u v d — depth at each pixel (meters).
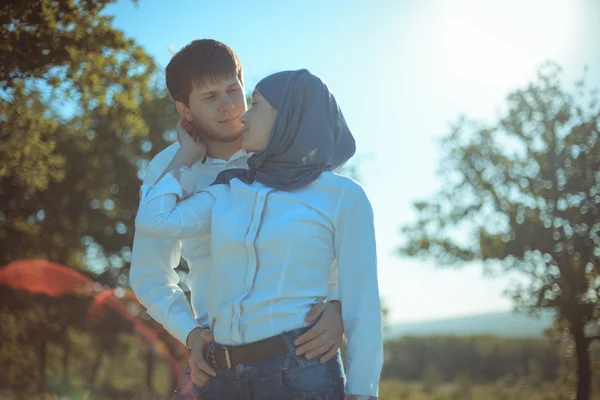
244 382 2.27
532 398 36.78
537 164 26.95
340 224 2.38
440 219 28.09
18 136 12.47
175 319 2.57
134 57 10.98
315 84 2.40
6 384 27.03
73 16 9.98
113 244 30.73
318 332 2.27
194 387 2.49
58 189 27.89
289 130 2.36
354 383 2.30
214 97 2.80
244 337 2.29
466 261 27.41
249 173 2.46
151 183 2.88
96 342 34.12
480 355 63.72
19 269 26.59
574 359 27.12
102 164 28.83
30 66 9.68
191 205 2.53
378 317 2.36
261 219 2.34
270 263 2.30
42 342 30.02
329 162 2.41
